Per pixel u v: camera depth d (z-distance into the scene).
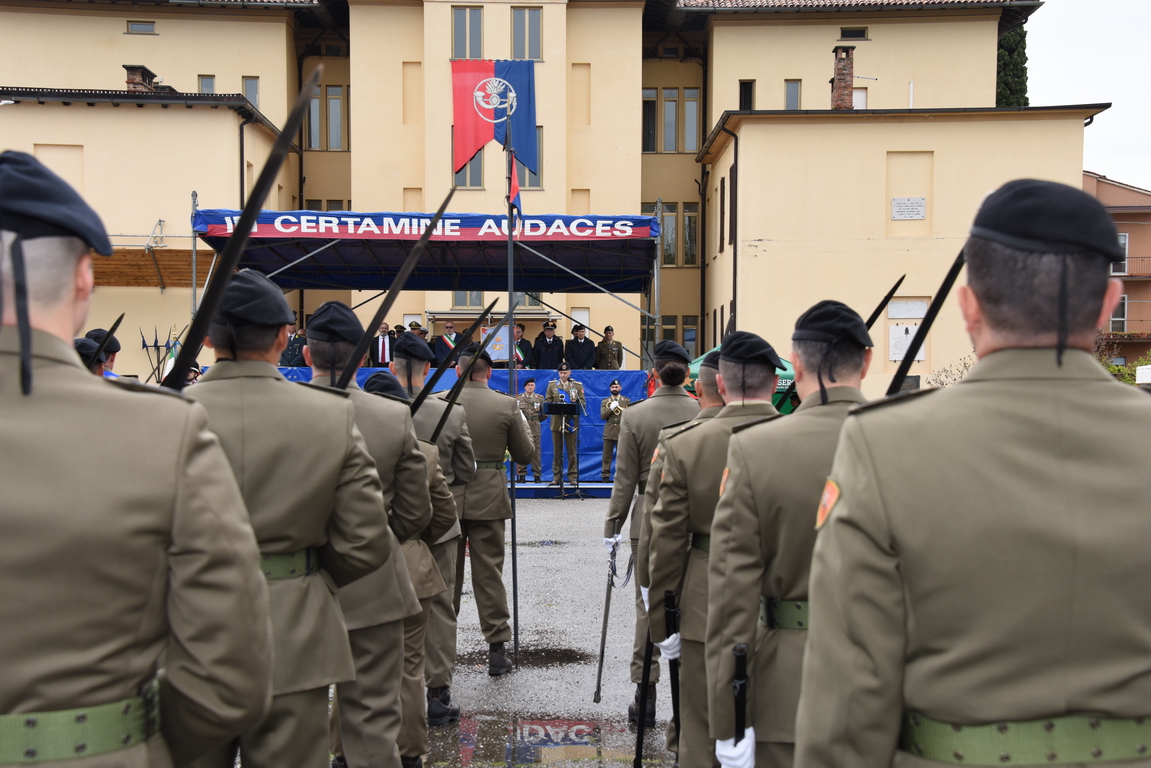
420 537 3.83
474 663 5.36
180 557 1.41
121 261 19.27
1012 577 1.28
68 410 1.35
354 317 3.34
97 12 23.45
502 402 5.21
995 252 1.39
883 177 19.44
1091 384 1.36
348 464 2.50
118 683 1.36
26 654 1.29
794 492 2.34
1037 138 19.22
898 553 1.35
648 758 3.96
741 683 2.33
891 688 1.34
